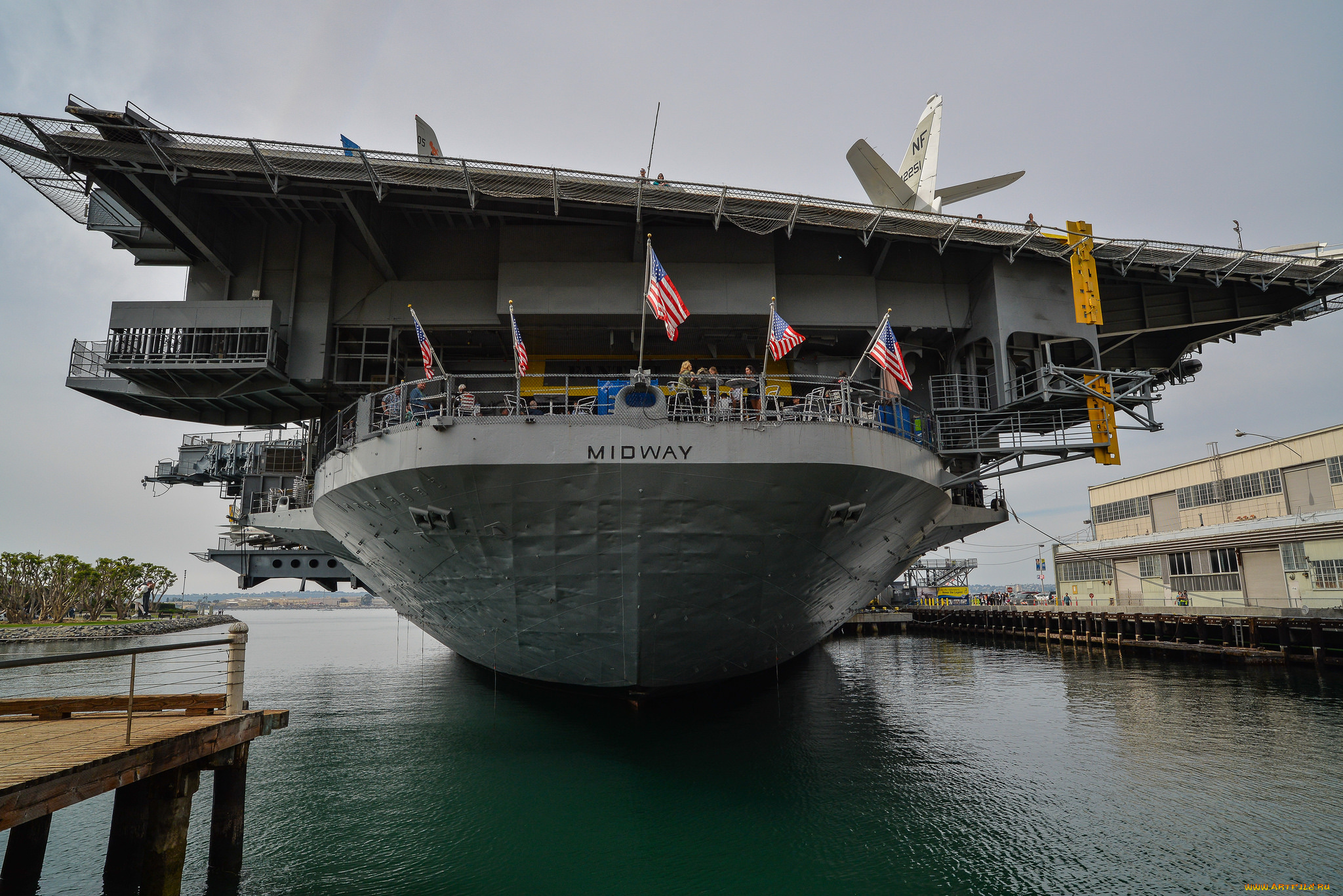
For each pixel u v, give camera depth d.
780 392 19.30
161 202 16.38
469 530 13.13
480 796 12.21
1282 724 17.11
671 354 20.23
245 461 27.62
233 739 8.70
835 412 13.94
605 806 11.66
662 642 14.05
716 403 12.97
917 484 14.83
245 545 29.86
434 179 15.89
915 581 72.44
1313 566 30.14
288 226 19.52
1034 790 12.26
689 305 18.09
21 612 65.25
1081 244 17.81
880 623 54.28
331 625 104.75
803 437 12.27
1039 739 15.96
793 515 12.82
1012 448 17.97
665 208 16.47
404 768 13.83
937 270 19.75
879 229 17.27
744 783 12.78
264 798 12.19
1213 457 38.31
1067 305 18.95
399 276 19.22
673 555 12.82
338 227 19.55
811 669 29.34
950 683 24.83
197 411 22.47
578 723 16.83
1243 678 24.59
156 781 7.93
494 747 15.31
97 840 10.45
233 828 9.26
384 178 15.75
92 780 6.36
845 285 19.05
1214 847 9.75
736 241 18.52
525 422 12.06
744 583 13.58
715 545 12.78
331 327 19.03
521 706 18.78
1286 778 12.73
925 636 49.38
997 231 17.67
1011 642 42.75
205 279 19.34
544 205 17.06
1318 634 26.03
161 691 24.44
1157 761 13.96
